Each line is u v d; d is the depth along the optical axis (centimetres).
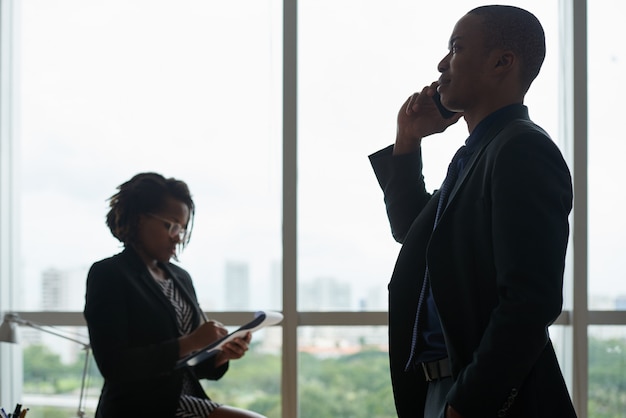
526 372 141
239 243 372
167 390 239
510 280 140
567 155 363
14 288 379
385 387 362
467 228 155
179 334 248
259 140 374
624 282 358
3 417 272
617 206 360
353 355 363
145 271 246
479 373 140
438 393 165
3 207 377
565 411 154
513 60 165
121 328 232
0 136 376
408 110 199
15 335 315
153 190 250
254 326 240
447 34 369
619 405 357
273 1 376
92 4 381
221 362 262
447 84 171
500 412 141
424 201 203
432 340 167
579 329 353
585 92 356
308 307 367
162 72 378
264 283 371
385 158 206
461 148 172
